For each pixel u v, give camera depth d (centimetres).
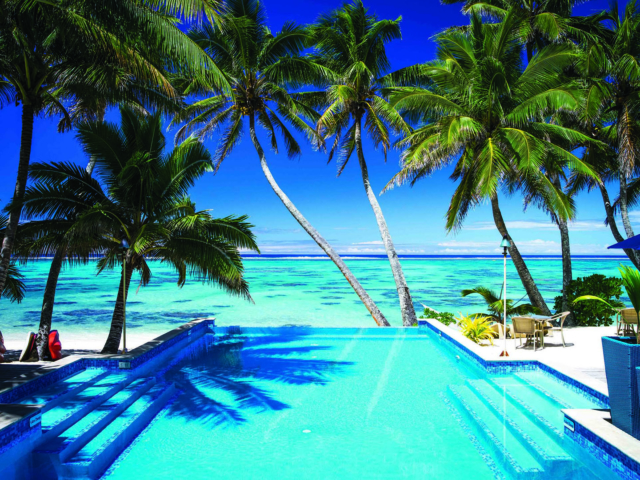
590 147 1714
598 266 8925
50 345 893
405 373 912
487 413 638
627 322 1039
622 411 457
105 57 895
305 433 594
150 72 914
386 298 3198
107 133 1026
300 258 15112
